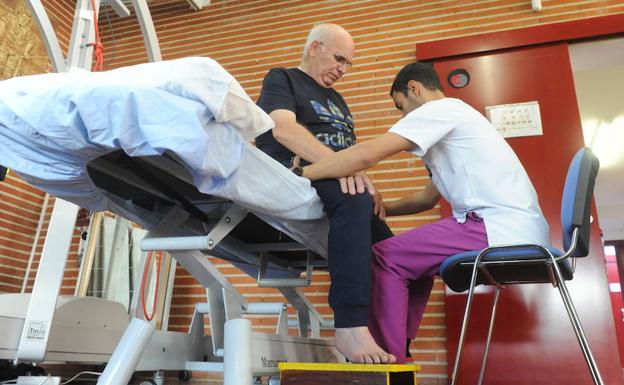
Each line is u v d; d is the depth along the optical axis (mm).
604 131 5570
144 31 2160
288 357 1489
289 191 1287
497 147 1537
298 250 1915
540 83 3061
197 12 4305
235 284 3383
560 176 2850
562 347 2600
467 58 3238
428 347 2869
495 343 2693
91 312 1936
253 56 3969
